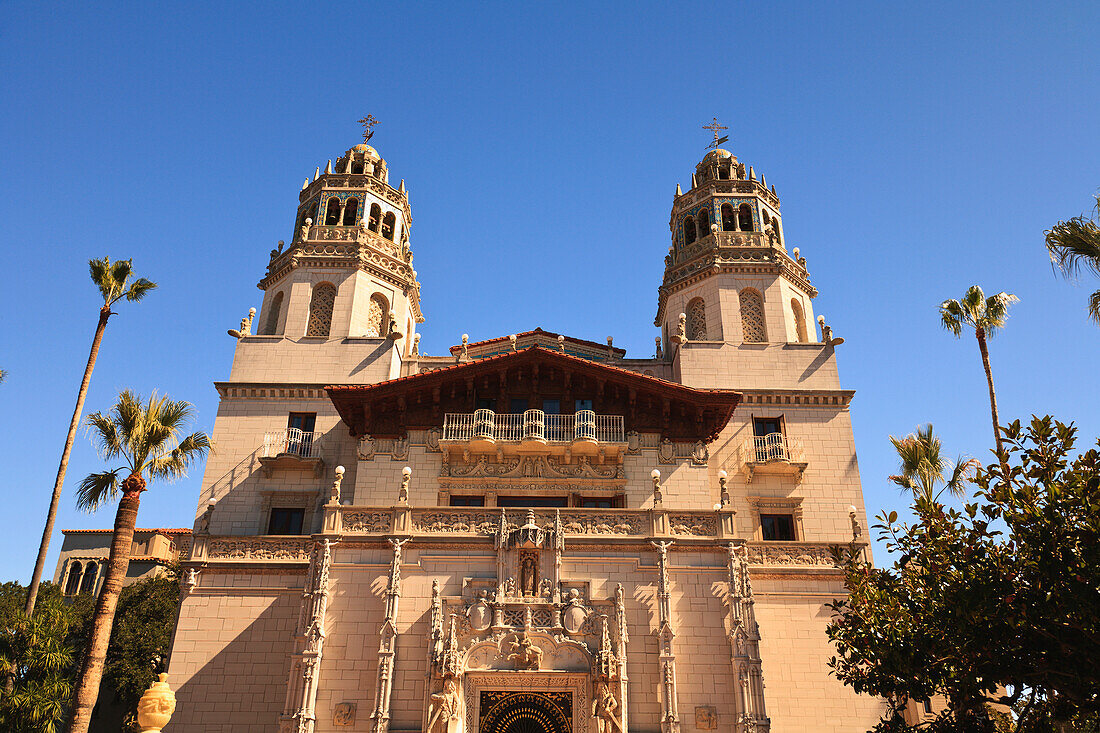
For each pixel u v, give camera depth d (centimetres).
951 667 1658
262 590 2886
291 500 3269
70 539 5509
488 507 2738
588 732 2353
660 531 2700
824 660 2806
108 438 2880
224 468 3331
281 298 3906
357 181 4188
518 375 3284
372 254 3969
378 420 3247
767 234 4116
